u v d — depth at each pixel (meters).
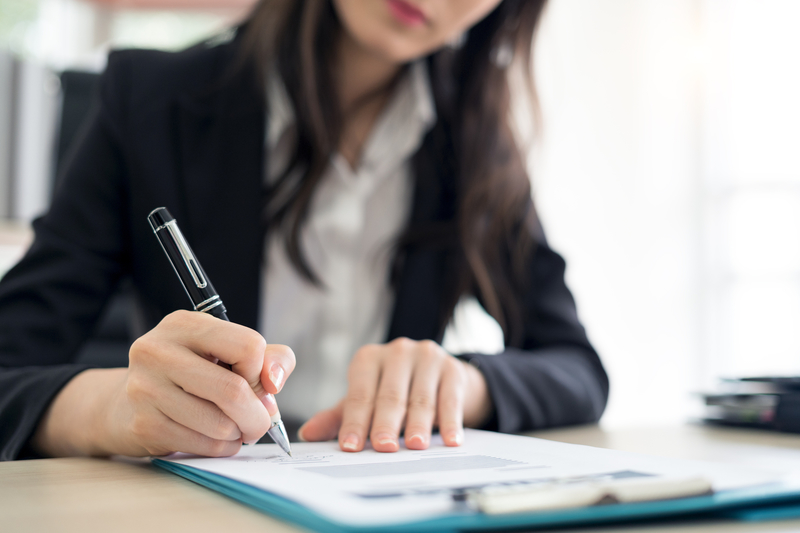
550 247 1.07
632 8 3.29
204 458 0.48
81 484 0.41
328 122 0.99
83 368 0.60
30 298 0.78
